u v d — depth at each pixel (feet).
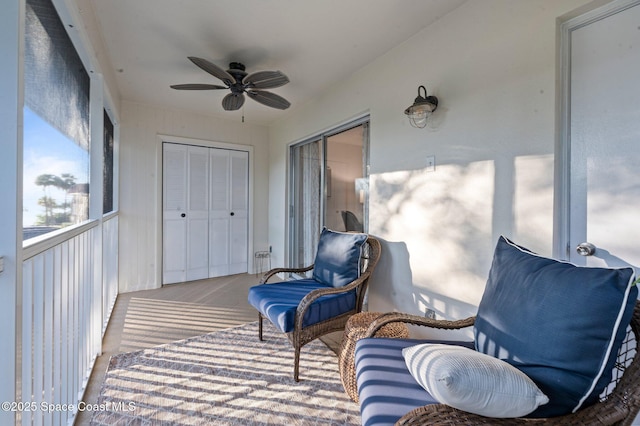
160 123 12.43
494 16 5.50
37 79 4.01
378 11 6.26
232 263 14.57
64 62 5.06
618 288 2.79
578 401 2.79
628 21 4.17
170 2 5.96
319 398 5.54
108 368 6.42
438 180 6.53
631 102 4.17
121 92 10.78
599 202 4.45
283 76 7.34
